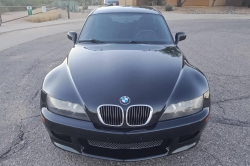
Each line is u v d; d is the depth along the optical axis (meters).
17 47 7.82
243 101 3.96
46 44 8.31
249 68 5.71
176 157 2.64
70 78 2.54
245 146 2.81
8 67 5.66
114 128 2.18
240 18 16.84
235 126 3.22
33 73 5.25
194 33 10.66
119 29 3.73
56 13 17.27
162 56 3.03
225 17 17.50
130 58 2.90
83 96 2.28
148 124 2.18
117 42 3.52
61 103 2.30
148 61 2.84
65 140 2.39
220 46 8.10
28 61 6.18
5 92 4.26
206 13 20.83
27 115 3.49
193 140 2.40
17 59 6.36
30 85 4.59
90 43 3.55
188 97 2.31
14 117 3.43
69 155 2.66
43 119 2.39
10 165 2.49
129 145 2.23
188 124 2.24
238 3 26.78
